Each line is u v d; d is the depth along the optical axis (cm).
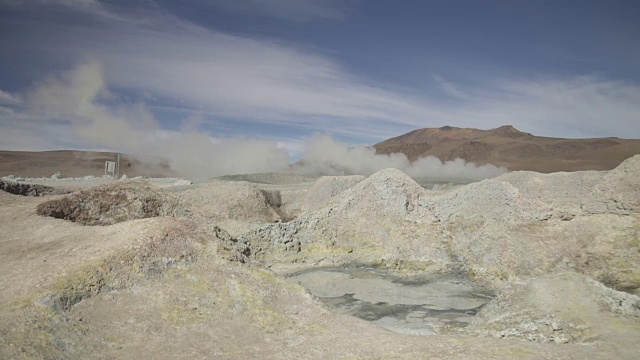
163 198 3509
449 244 3669
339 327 1936
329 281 3200
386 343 1695
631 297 1942
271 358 1582
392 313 2511
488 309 2169
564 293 2005
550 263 3067
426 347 1630
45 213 2938
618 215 3300
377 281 3209
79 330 1580
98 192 3269
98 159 9012
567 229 3300
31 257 2139
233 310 1942
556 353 1502
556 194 4272
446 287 3055
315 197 5091
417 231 3859
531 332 1788
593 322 1748
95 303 1758
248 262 2386
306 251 3791
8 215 2822
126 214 3244
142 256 2048
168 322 1758
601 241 3102
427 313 2512
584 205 3572
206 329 1770
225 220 4231
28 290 1700
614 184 3497
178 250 2184
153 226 2305
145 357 1520
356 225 4019
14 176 6950
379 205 4106
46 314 1584
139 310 1791
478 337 1769
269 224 3956
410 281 3212
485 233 3503
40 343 1439
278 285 2227
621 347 1516
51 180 6494
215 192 4734
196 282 2042
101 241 2214
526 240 3281
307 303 2152
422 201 4103
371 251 3803
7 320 1499
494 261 3250
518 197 3628
